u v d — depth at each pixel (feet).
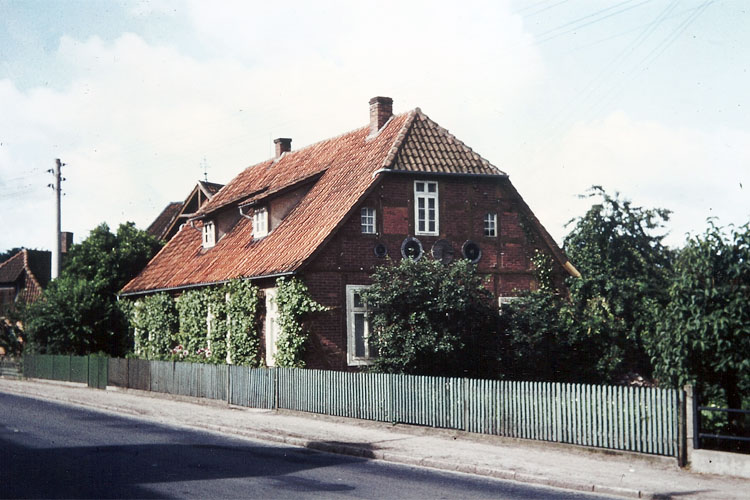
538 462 47.34
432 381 61.05
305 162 115.44
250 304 94.07
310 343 85.35
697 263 46.96
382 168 88.38
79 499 37.63
